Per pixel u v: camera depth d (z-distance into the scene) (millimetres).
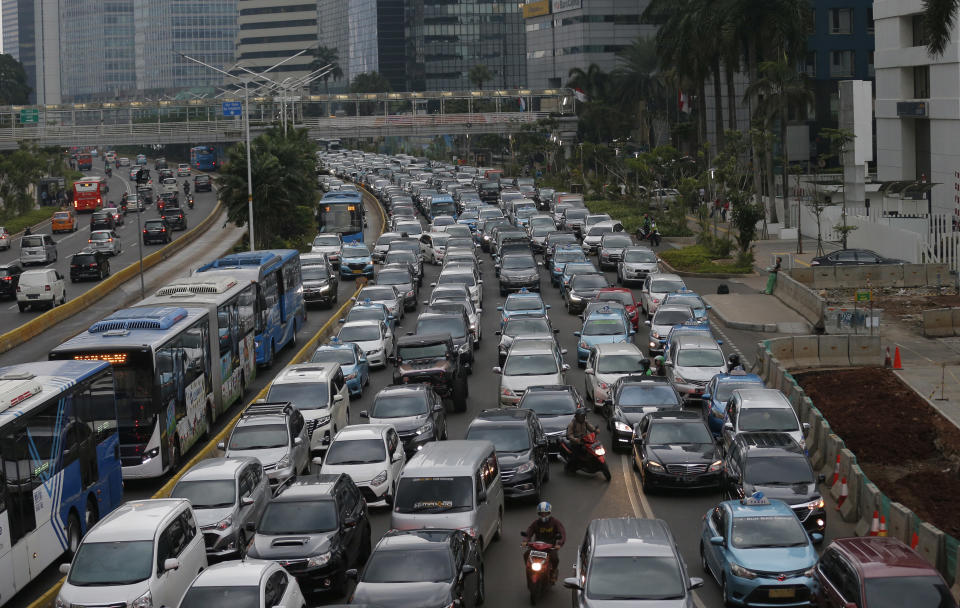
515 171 153500
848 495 23250
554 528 18641
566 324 47031
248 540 21281
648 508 23562
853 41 114750
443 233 69125
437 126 157250
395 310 48188
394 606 15891
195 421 30031
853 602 15219
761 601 17281
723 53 88562
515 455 24031
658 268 55406
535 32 191500
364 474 23859
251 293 38531
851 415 32125
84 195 113875
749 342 42844
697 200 89375
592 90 145750
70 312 56344
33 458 20344
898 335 43219
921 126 77875
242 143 76375
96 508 23406
